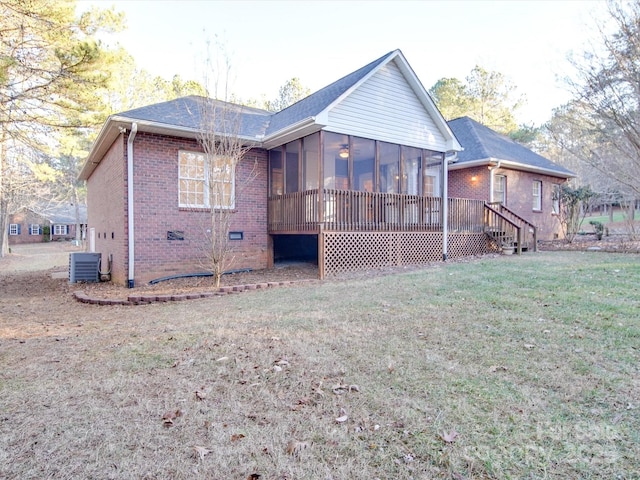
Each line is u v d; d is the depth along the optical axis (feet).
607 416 8.38
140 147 29.09
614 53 24.35
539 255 38.42
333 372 11.11
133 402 9.64
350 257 31.42
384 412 8.86
